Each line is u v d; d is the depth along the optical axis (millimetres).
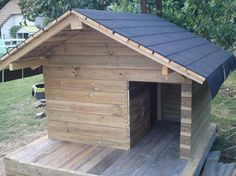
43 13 5305
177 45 2123
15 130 3629
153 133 2635
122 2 4516
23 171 2164
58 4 4953
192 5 3643
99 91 2270
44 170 2082
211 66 1972
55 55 2344
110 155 2221
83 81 2305
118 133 2287
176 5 4051
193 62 1828
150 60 2053
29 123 3838
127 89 2186
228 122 3633
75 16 1846
